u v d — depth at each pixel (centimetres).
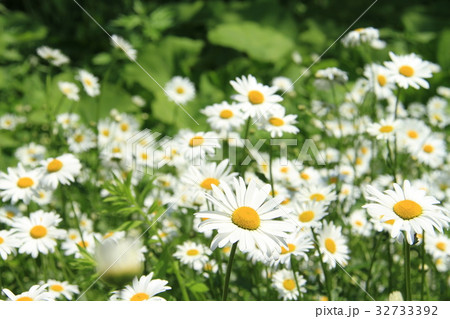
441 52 175
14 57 179
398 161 100
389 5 232
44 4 207
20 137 126
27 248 79
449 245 83
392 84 101
